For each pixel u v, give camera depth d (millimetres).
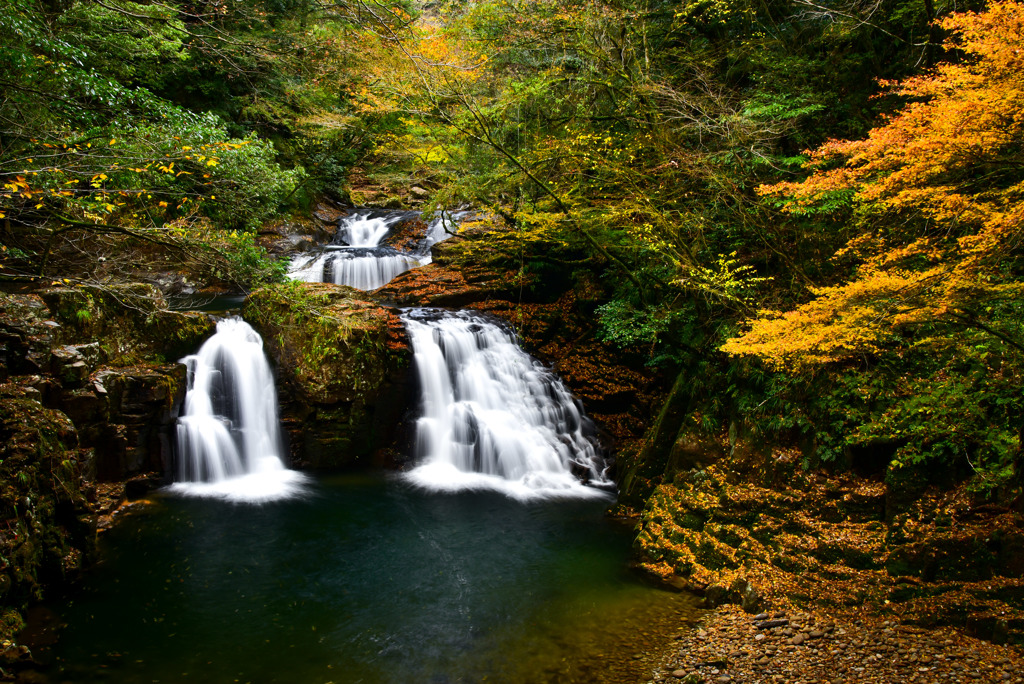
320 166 19234
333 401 9945
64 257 10664
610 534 8125
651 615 6074
